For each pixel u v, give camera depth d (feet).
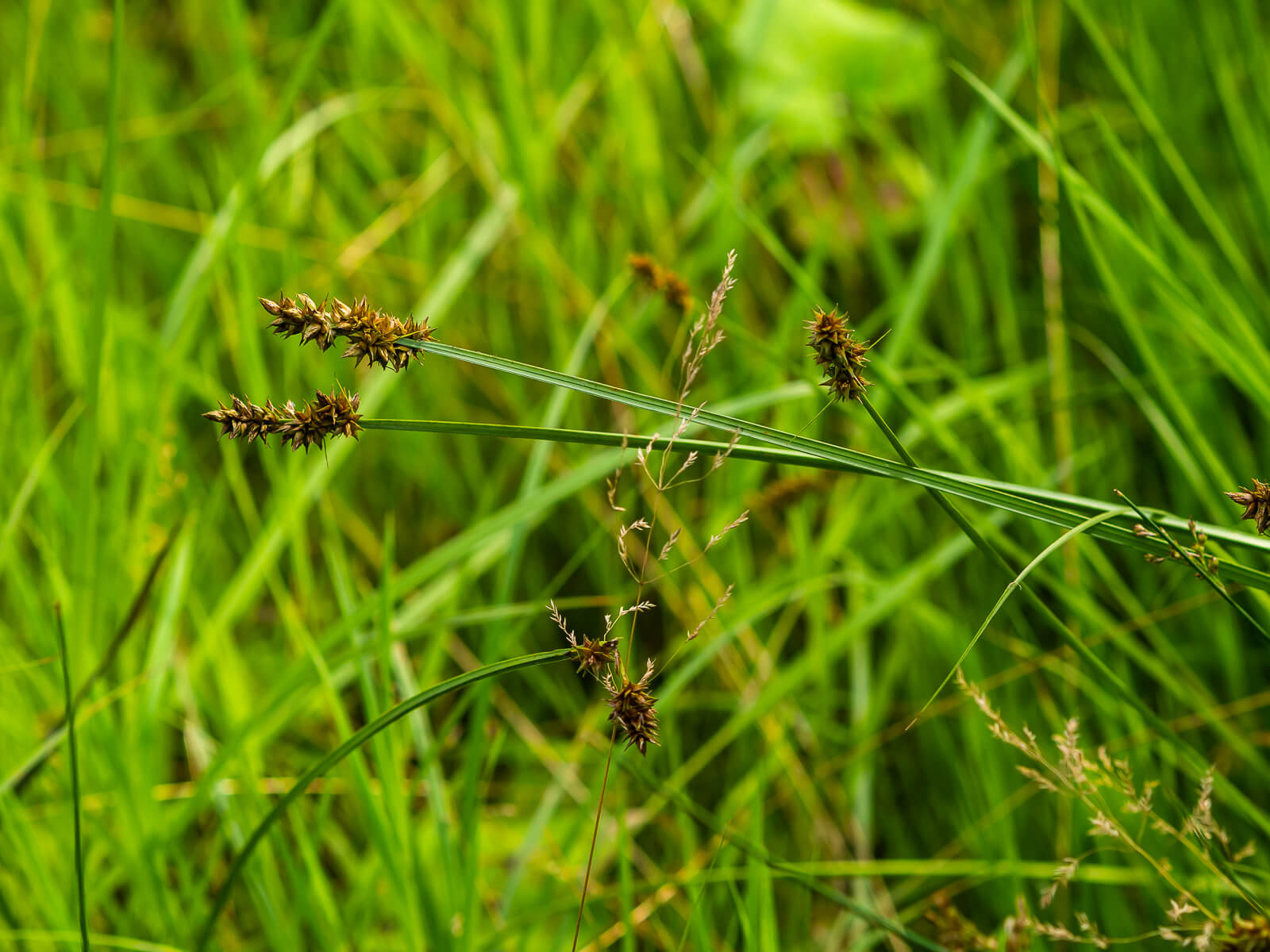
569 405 4.79
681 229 5.09
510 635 3.86
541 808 3.49
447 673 4.47
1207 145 4.90
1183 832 3.13
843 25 5.25
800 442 2.85
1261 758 3.68
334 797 3.97
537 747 3.75
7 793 3.30
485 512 4.34
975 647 3.95
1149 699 3.94
